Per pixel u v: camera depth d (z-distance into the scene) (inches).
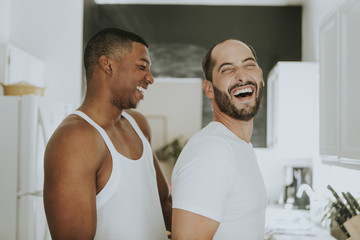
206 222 34.5
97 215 44.0
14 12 146.1
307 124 131.0
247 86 41.1
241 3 164.7
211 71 42.7
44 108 90.4
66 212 39.0
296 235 97.6
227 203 37.8
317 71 131.0
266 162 155.2
